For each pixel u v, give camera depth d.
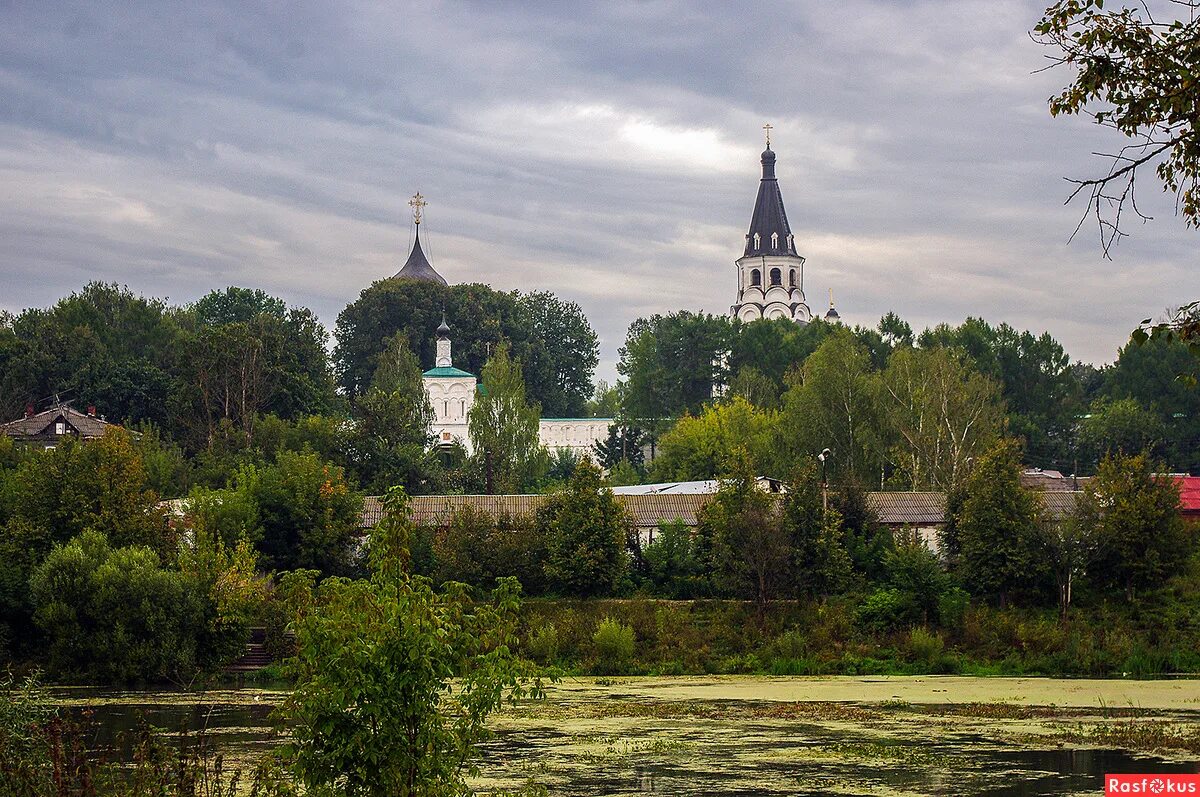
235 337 140.88
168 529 83.56
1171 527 83.88
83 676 68.50
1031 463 157.75
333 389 166.50
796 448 125.06
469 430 144.50
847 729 51.91
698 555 86.88
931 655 75.19
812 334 195.25
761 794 38.94
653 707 59.06
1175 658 74.19
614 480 144.62
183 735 25.67
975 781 40.81
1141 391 166.62
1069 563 81.94
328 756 22.17
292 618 23.17
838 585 82.94
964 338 168.75
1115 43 21.42
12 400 148.12
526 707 59.22
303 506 87.31
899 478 119.06
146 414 150.75
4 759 24.78
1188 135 21.05
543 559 85.69
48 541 78.56
